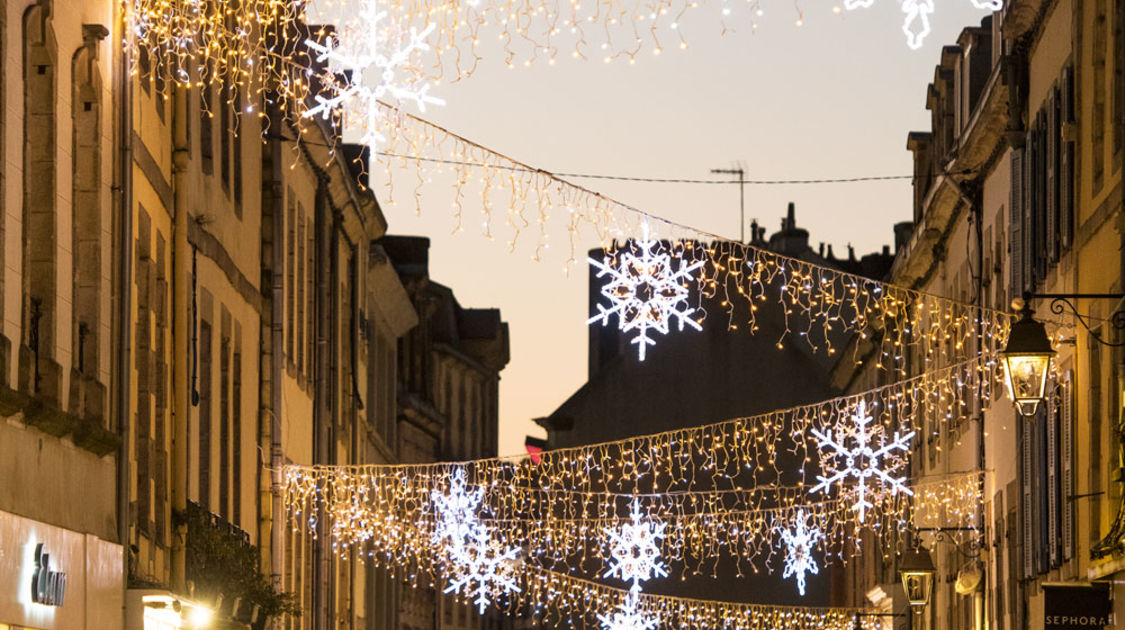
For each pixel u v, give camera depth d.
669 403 68.69
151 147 22.30
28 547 16.31
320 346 38.12
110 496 19.69
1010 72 28.97
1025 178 28.75
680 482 67.50
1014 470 30.31
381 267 49.22
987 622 33.62
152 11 21.19
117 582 19.62
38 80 17.69
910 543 45.78
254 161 30.98
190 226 24.55
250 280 30.59
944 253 39.59
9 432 16.05
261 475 31.23
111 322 19.72
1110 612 20.50
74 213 18.73
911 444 45.56
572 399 69.69
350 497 41.94
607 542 66.38
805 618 64.69
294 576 35.03
